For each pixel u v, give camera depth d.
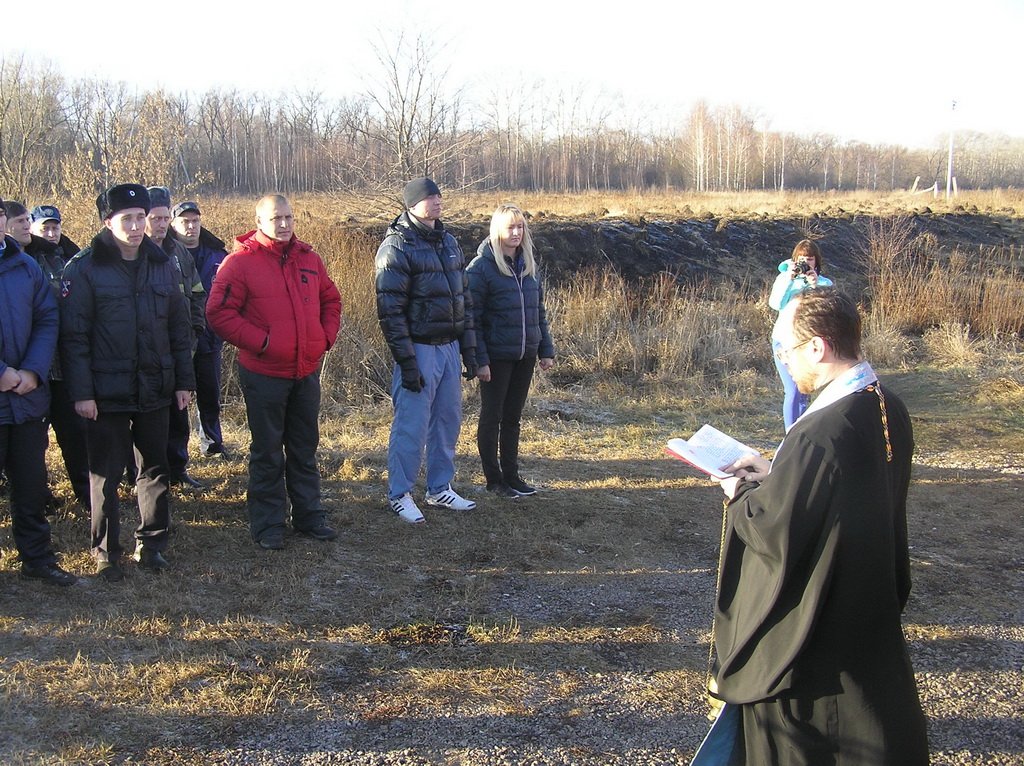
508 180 49.81
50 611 4.03
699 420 8.62
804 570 2.29
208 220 10.91
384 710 3.42
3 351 4.04
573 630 4.16
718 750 2.55
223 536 5.03
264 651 3.80
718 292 14.44
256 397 4.81
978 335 12.98
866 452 2.26
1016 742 3.41
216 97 43.56
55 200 11.21
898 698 2.30
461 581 4.65
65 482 5.81
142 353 4.32
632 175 57.62
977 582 4.93
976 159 83.44
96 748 3.08
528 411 8.59
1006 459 7.47
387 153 17.34
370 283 9.76
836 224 20.06
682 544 5.35
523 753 3.20
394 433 5.45
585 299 11.87
